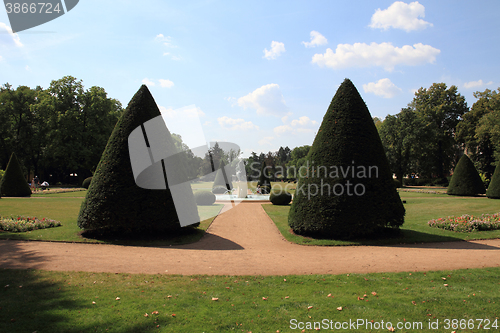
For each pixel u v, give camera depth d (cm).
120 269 634
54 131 3659
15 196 2356
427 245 909
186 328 383
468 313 430
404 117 4209
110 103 3947
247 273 627
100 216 909
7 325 372
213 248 870
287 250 855
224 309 443
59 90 3794
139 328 379
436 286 539
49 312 413
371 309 446
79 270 614
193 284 549
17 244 835
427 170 4191
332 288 534
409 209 1711
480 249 850
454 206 1795
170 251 816
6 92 3878
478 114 3991
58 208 1638
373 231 985
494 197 2211
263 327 392
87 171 4238
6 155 3922
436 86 4575
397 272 629
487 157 4003
